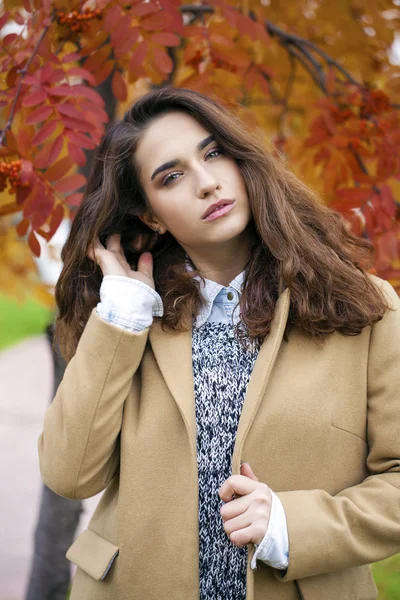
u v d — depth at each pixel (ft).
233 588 5.79
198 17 9.61
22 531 16.79
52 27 8.19
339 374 5.85
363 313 5.81
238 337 6.10
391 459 5.75
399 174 8.59
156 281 6.67
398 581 13.41
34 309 78.18
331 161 9.02
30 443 25.59
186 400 5.85
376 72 11.03
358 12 10.75
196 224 6.03
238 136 6.07
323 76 9.95
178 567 5.72
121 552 5.87
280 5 10.69
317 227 6.46
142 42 8.02
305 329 5.92
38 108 7.54
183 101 6.08
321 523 5.35
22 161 7.39
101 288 6.22
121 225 6.91
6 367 46.47
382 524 5.41
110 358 5.90
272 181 6.13
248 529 5.23
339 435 5.77
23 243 13.10
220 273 6.50
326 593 5.69
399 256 8.18
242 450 5.70
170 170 6.08
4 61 7.98
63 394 6.04
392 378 5.77
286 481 5.71
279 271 6.01
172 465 5.87
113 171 6.41
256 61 10.35
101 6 7.96
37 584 10.73
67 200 7.50
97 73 8.21
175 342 6.16
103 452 5.97
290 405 5.72
